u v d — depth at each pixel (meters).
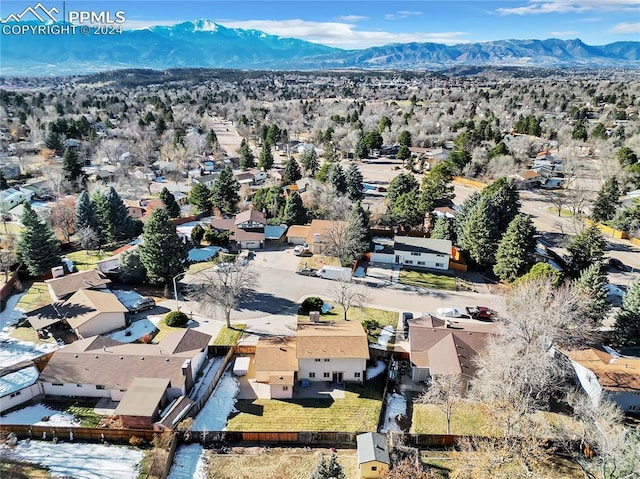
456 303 62.16
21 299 58.69
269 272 69.94
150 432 37.38
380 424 40.50
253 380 45.97
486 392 38.69
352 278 68.75
